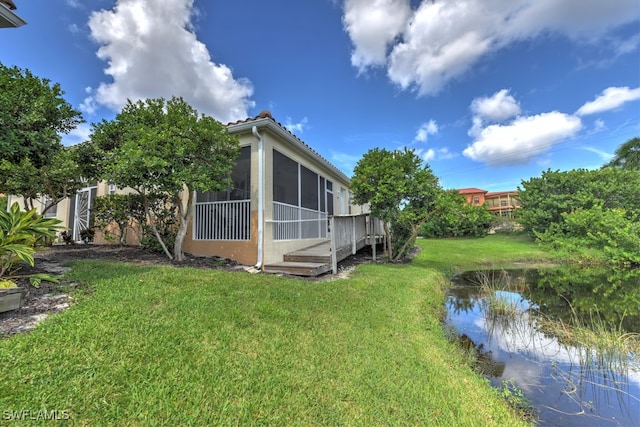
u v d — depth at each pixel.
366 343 3.09
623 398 2.83
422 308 4.68
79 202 10.25
